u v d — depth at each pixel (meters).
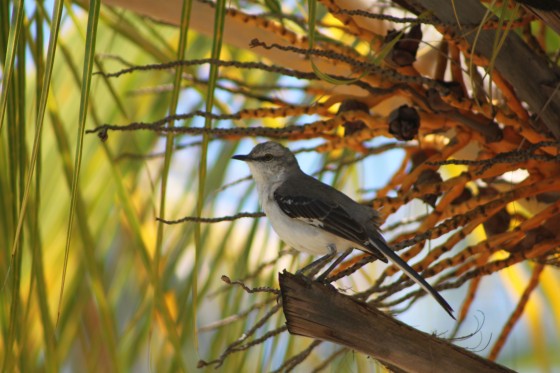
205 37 10.72
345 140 8.34
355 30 8.06
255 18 8.18
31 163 5.65
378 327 6.86
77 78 8.59
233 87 9.98
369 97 8.26
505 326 8.45
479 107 7.64
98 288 7.94
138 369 9.38
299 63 9.62
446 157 8.33
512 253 8.12
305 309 6.86
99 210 9.34
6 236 7.64
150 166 10.17
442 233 7.29
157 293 7.21
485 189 9.91
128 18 10.52
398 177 9.24
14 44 5.88
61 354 8.63
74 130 9.59
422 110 8.29
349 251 9.31
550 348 11.66
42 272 7.42
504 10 6.69
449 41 7.77
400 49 8.07
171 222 7.04
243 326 8.80
